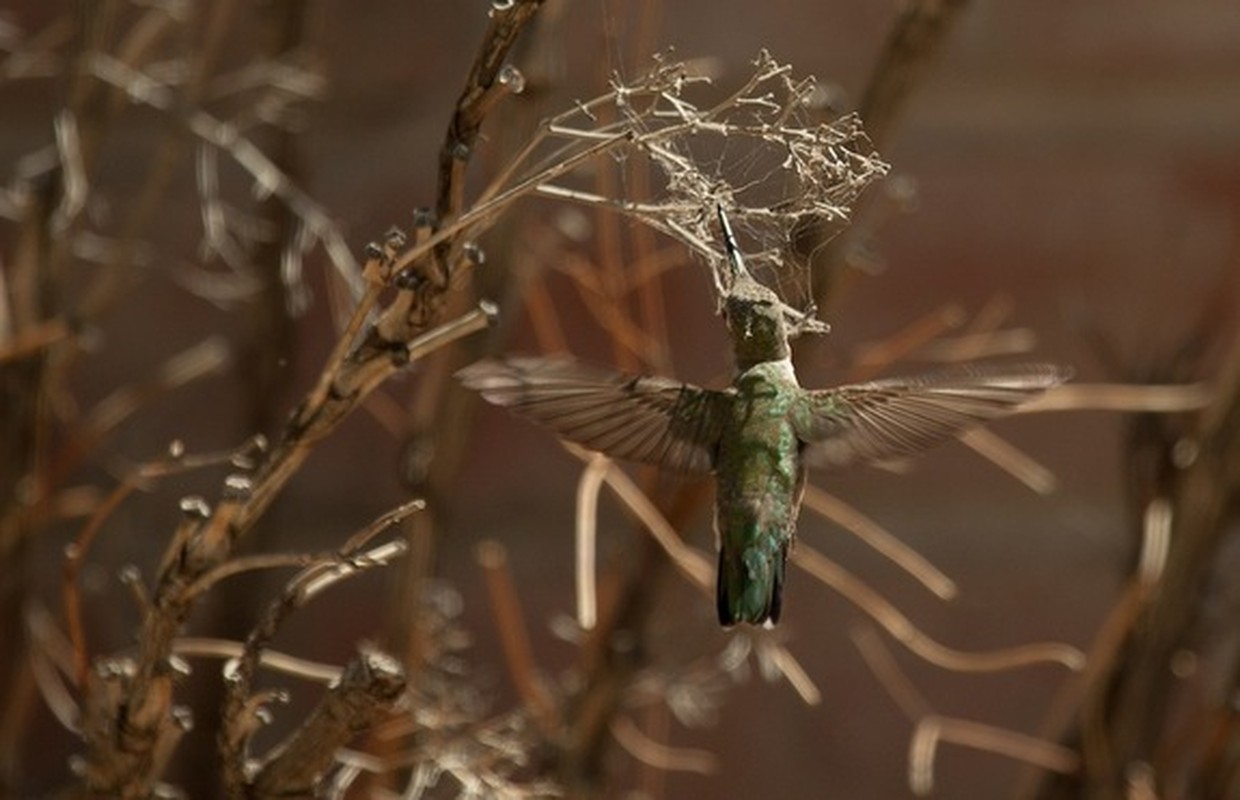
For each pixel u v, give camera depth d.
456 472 2.99
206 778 3.07
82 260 3.14
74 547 2.88
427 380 2.99
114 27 3.06
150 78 3.03
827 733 3.17
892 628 3.00
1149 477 3.02
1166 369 3.06
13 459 2.99
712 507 2.97
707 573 2.97
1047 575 3.17
